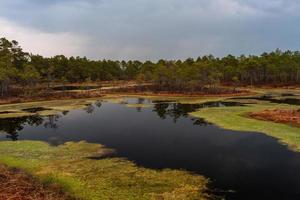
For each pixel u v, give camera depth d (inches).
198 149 1488.7
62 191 904.9
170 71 5388.8
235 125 2032.5
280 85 5753.0
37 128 2082.9
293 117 2130.9
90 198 895.1
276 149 1455.5
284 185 1025.5
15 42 6018.7
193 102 3595.0
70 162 1282.0
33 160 1306.6
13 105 3435.0
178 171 1167.0
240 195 948.0
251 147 1502.2
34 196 821.9
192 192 965.8
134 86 5629.9
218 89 4936.0
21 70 5295.3
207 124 2122.3
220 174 1133.7
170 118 2444.6
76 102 3742.6
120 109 3090.6
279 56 6766.7
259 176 1112.8
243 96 4168.3
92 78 7529.5
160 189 987.9
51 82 6353.3
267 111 2440.9
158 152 1443.2
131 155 1392.7
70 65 7367.1
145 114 2714.1
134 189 984.3
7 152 1440.7
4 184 893.2
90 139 1728.6
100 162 1283.2
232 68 6461.6
